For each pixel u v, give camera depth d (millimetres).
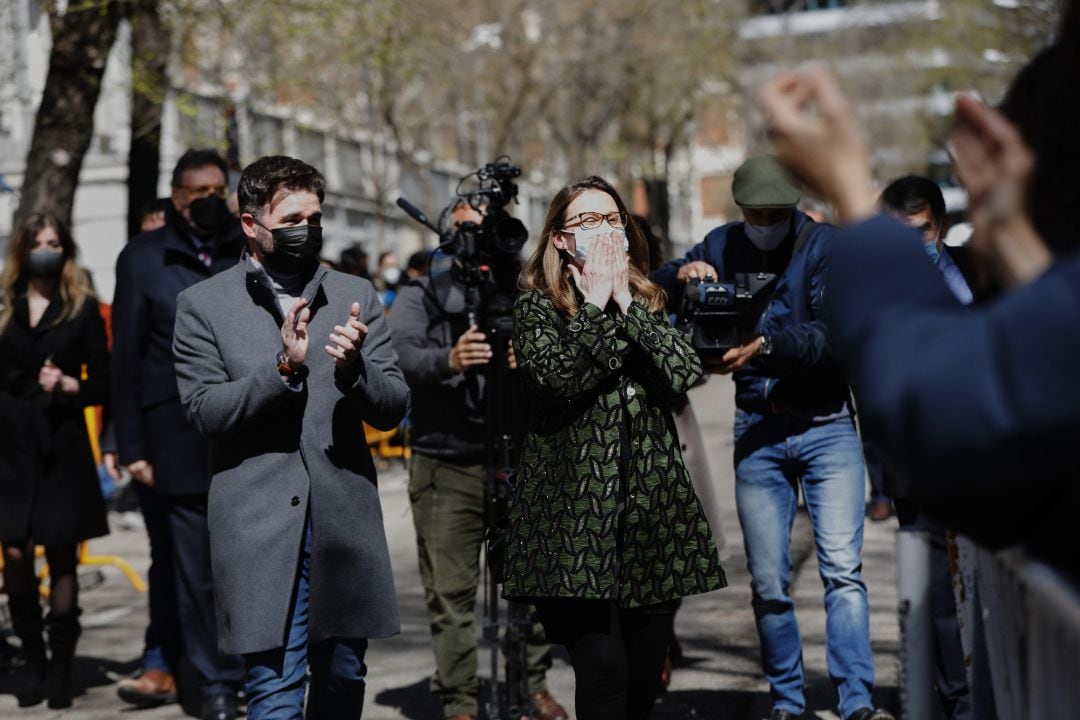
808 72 1696
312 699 4762
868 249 1667
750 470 5652
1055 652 1662
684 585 4336
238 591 4559
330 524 4621
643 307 4395
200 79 17344
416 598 9391
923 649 2143
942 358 1528
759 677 6914
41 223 7207
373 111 30031
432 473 6168
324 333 4770
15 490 7078
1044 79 1709
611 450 4312
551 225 4559
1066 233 1634
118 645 8461
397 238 41875
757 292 5539
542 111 32750
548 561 4266
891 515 10977
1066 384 1457
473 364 5781
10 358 7164
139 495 6969
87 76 11703
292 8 14828
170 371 6477
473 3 29078
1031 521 1715
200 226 6535
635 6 32844
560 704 6543
